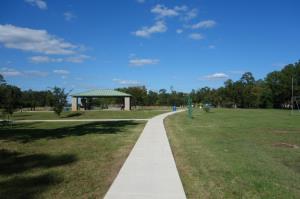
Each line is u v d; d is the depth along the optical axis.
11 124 28.22
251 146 14.61
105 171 9.44
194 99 104.38
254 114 47.16
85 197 7.05
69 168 9.86
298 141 16.41
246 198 7.09
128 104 59.00
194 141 16.20
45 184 8.05
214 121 31.55
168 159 11.04
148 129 22.27
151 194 7.07
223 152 12.89
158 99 92.25
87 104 62.41
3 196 7.12
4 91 28.69
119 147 13.99
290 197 7.18
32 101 66.88
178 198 6.82
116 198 6.80
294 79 84.12
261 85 97.12
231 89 98.94
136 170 9.36
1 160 11.16
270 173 9.35
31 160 11.17
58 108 41.00
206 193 7.39
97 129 22.83
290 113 50.91
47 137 18.08
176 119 34.78
